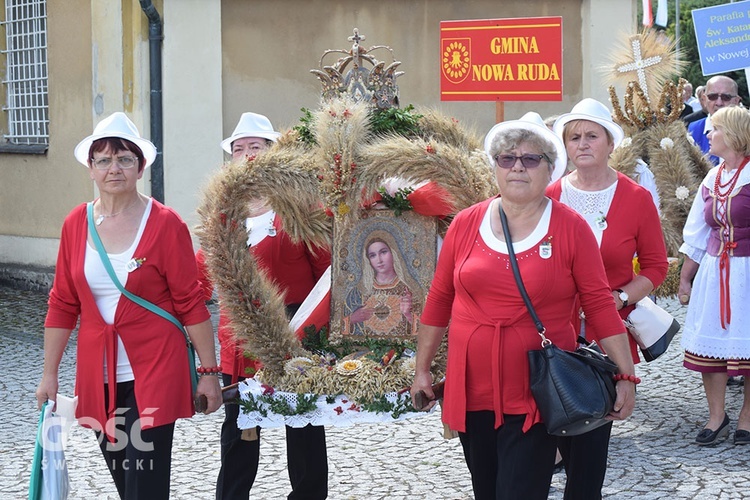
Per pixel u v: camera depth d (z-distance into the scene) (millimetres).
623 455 5590
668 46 6855
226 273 3965
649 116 6805
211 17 11039
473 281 3420
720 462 5441
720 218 5816
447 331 3982
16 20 12906
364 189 3947
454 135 4324
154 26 10898
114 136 3691
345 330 4078
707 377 5832
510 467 3416
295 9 11250
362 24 11391
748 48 9070
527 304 3365
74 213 3779
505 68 7266
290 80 11320
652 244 4602
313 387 3938
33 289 12453
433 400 3812
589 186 4664
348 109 3967
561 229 3414
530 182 3369
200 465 5492
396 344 4055
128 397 3734
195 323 3773
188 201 11141
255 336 3980
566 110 11859
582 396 3281
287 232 4137
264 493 4996
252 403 3969
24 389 7359
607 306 3445
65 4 11922
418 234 4012
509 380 3400
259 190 3957
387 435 6023
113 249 3686
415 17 11469
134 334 3693
